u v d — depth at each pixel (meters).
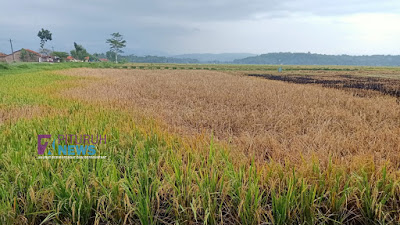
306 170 2.82
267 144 4.16
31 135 4.19
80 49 103.75
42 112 6.49
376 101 9.41
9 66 27.59
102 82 16.67
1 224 2.16
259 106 8.46
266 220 2.27
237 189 2.49
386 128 5.24
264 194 2.67
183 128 5.39
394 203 2.42
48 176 2.71
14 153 3.14
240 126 5.78
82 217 2.37
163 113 6.98
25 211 2.34
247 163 3.19
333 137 4.43
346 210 2.45
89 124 4.84
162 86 15.03
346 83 20.16
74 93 10.65
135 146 3.65
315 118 6.32
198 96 10.77
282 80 23.67
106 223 2.42
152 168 2.95
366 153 3.50
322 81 22.45
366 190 2.48
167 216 2.42
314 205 2.29
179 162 3.04
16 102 7.98
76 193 2.43
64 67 40.53
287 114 6.61
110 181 2.55
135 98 10.11
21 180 2.63
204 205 2.34
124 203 2.33
